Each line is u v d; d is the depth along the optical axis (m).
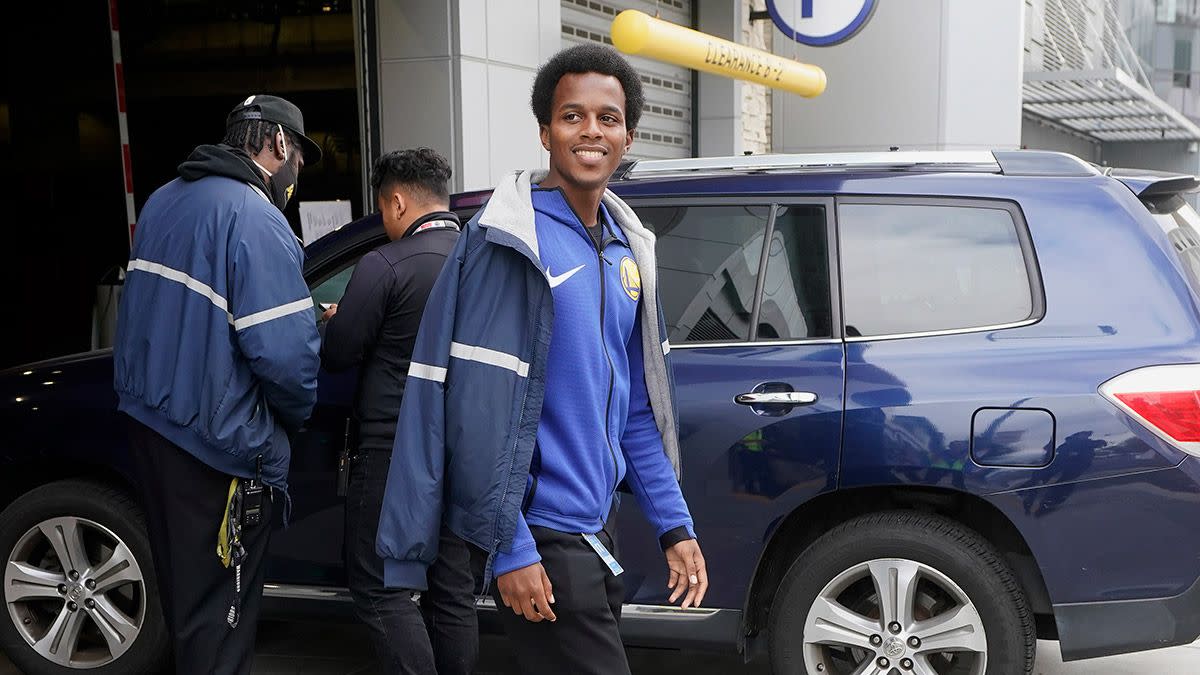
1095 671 4.44
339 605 4.11
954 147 12.48
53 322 9.91
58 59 9.62
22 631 4.31
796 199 3.91
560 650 2.28
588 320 2.26
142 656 4.21
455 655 3.54
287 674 4.51
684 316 3.91
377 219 4.29
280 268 3.21
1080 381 3.52
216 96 9.11
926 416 3.59
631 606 3.84
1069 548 3.51
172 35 9.22
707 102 11.99
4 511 4.30
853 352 3.73
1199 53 43.66
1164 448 3.45
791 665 3.74
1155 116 22.95
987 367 3.60
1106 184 3.74
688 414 3.77
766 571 3.88
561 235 2.27
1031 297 3.67
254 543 3.35
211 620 3.32
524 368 2.20
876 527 3.66
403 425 2.24
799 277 3.85
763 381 3.75
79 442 4.21
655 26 7.99
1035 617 3.83
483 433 2.19
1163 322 3.56
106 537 4.25
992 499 3.55
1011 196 3.75
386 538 2.23
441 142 7.04
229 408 3.21
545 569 2.24
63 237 9.89
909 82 12.57
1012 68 12.23
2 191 9.93
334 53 8.52
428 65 7.03
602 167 2.26
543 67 2.32
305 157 3.62
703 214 3.99
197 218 3.22
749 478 3.74
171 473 3.28
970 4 12.31
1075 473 3.49
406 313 3.52
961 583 3.58
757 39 12.73
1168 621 3.48
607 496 2.36
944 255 3.77
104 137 9.64
